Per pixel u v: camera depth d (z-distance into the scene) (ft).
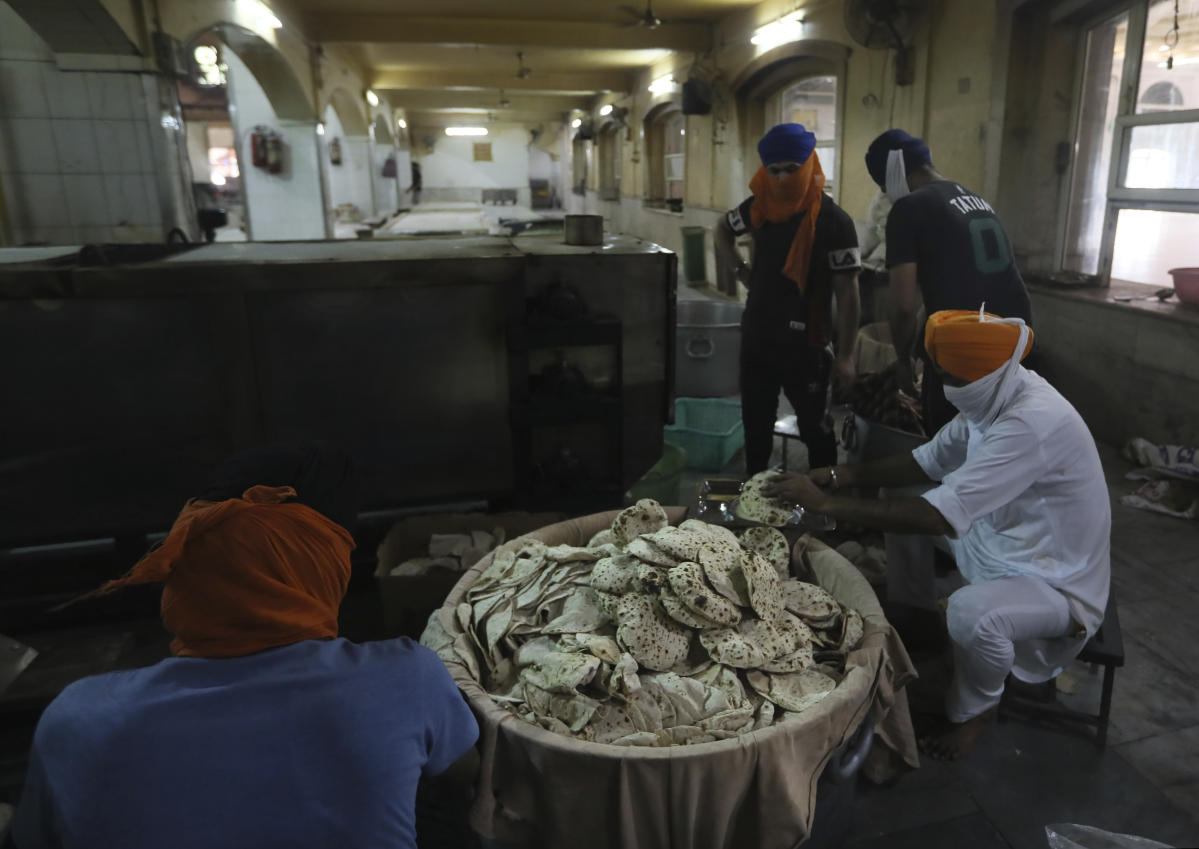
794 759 5.24
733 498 8.38
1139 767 7.21
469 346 9.95
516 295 9.77
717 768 5.03
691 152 37.73
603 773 5.08
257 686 3.28
